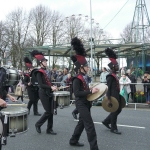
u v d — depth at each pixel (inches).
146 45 726.5
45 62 231.1
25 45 1402.6
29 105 330.3
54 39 1465.3
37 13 1454.2
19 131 156.3
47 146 202.1
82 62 183.5
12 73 200.8
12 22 1416.1
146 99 412.5
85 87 181.0
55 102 233.6
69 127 264.1
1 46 1390.3
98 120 298.8
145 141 215.9
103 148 197.2
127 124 279.3
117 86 232.1
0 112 154.3
